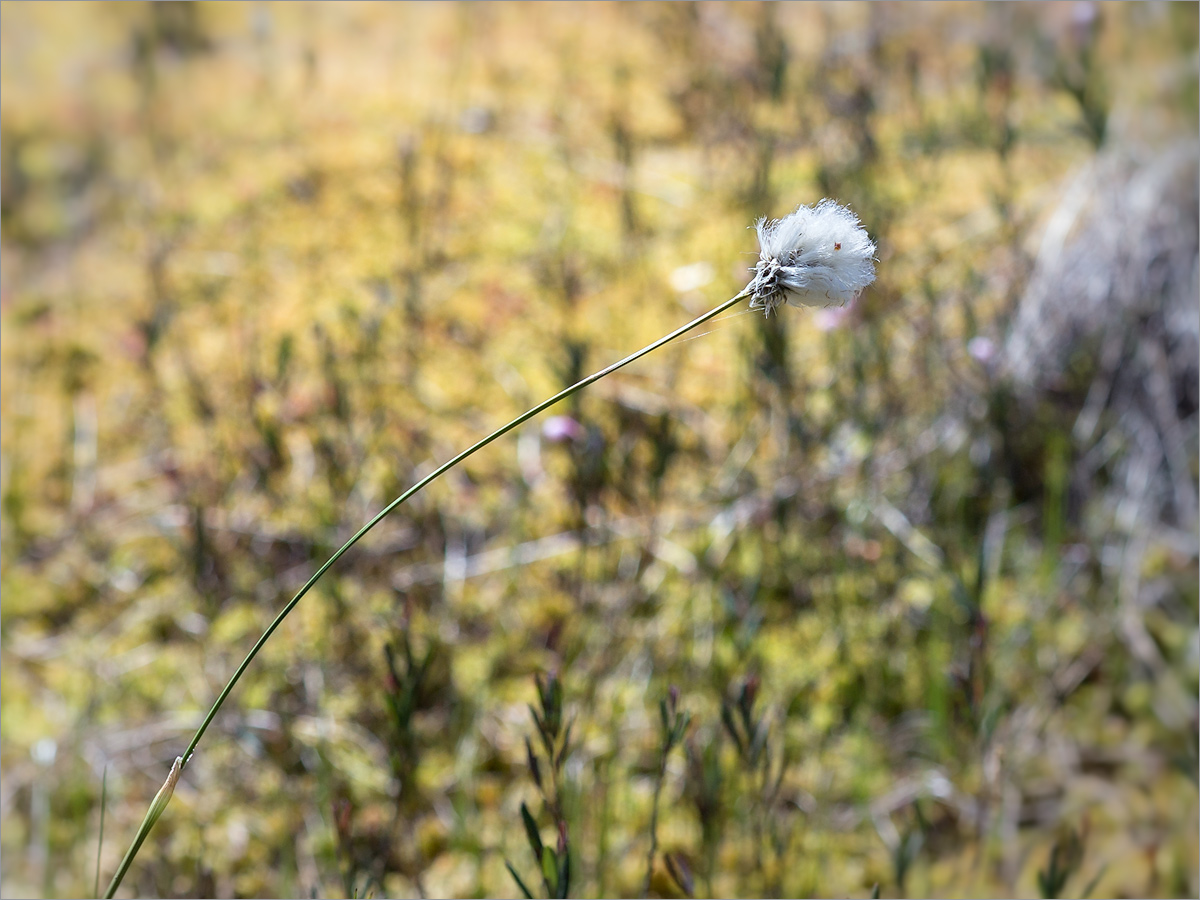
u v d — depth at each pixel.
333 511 1.00
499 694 0.94
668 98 1.60
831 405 1.06
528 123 1.58
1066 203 1.22
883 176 1.31
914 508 1.04
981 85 1.16
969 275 1.08
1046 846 0.90
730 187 1.40
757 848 0.80
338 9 1.90
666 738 0.72
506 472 1.11
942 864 0.88
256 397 1.04
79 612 1.06
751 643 0.85
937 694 0.92
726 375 1.19
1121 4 1.49
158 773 0.92
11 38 1.85
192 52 1.82
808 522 1.00
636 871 0.87
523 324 1.28
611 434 1.10
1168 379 1.12
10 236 1.54
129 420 1.23
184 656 1.00
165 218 1.49
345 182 1.50
